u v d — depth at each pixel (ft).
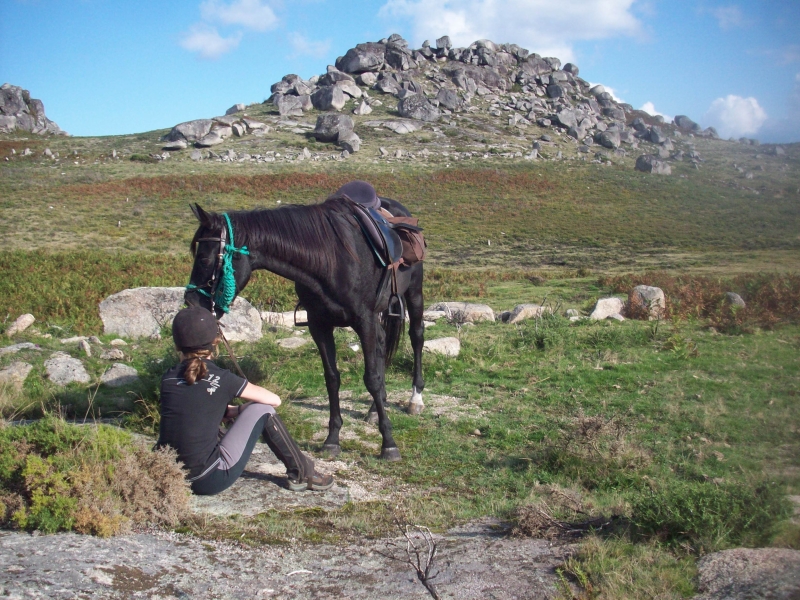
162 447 12.32
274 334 34.53
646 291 42.42
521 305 43.04
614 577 9.71
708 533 11.06
